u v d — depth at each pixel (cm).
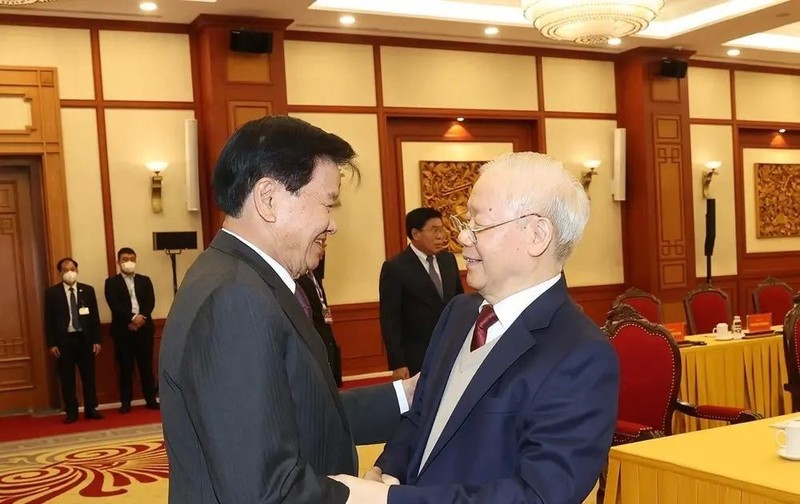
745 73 1022
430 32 797
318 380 130
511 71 871
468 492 125
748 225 1039
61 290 640
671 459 217
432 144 842
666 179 924
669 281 925
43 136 676
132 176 711
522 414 137
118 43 705
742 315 1020
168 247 685
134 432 594
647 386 338
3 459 522
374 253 802
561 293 150
